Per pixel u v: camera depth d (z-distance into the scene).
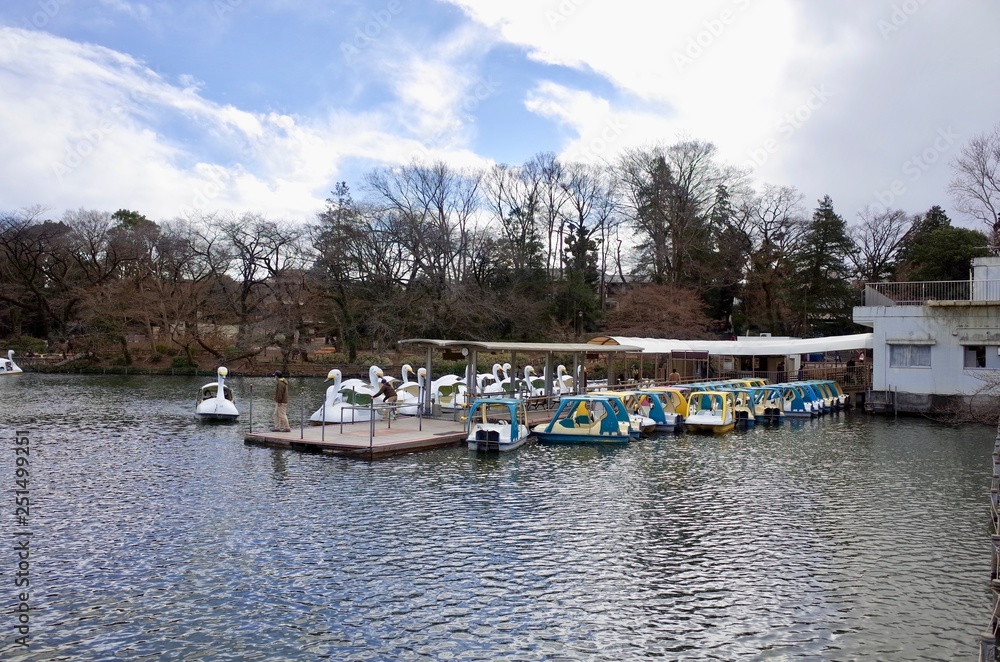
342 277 60.88
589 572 12.14
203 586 11.33
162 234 63.25
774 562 12.77
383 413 29.56
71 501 16.30
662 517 15.57
